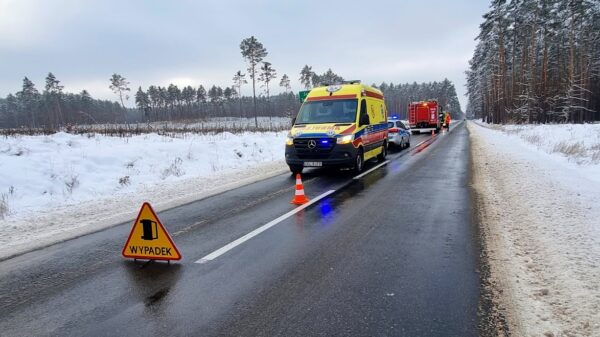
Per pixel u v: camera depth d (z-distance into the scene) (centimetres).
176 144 1641
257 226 621
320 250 500
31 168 1055
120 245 557
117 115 12362
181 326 324
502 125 4572
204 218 682
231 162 1557
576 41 4431
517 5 4697
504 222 598
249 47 6725
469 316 325
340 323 320
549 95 4488
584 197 705
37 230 645
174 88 11806
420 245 508
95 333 318
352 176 1127
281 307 352
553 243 478
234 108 13188
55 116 8775
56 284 420
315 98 1251
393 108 15462
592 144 1864
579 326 302
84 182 1066
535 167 1091
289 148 1149
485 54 6209
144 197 908
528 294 359
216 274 433
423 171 1187
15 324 337
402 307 344
